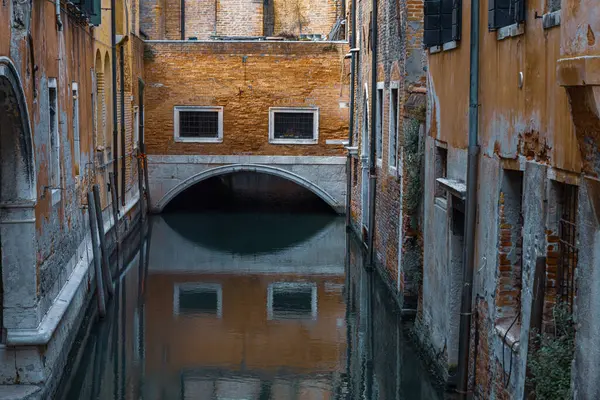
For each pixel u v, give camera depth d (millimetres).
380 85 16312
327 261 18391
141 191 23156
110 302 14289
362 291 15305
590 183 5391
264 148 24938
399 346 11703
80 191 13531
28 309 8828
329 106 24766
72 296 11000
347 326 12898
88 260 13844
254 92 24781
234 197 28203
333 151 24891
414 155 12539
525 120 6789
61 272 11117
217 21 31281
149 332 12484
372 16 17500
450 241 9320
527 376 6562
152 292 15227
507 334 7172
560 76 5340
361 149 19984
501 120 7461
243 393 9898
